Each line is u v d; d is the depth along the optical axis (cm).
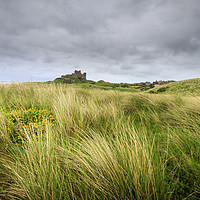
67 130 280
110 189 140
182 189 156
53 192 139
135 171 143
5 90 591
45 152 187
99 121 334
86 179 147
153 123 377
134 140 192
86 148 202
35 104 446
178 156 204
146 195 132
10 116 314
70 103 376
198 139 228
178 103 482
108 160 161
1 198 152
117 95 659
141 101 561
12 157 208
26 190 141
